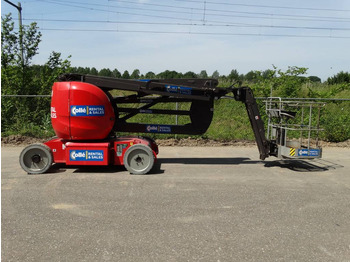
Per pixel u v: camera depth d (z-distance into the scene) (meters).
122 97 7.51
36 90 14.31
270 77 14.10
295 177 6.59
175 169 7.21
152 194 5.29
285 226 4.06
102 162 6.58
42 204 4.76
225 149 10.03
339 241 3.66
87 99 6.49
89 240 3.61
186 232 3.84
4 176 6.42
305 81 15.20
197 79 7.27
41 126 11.82
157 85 7.07
